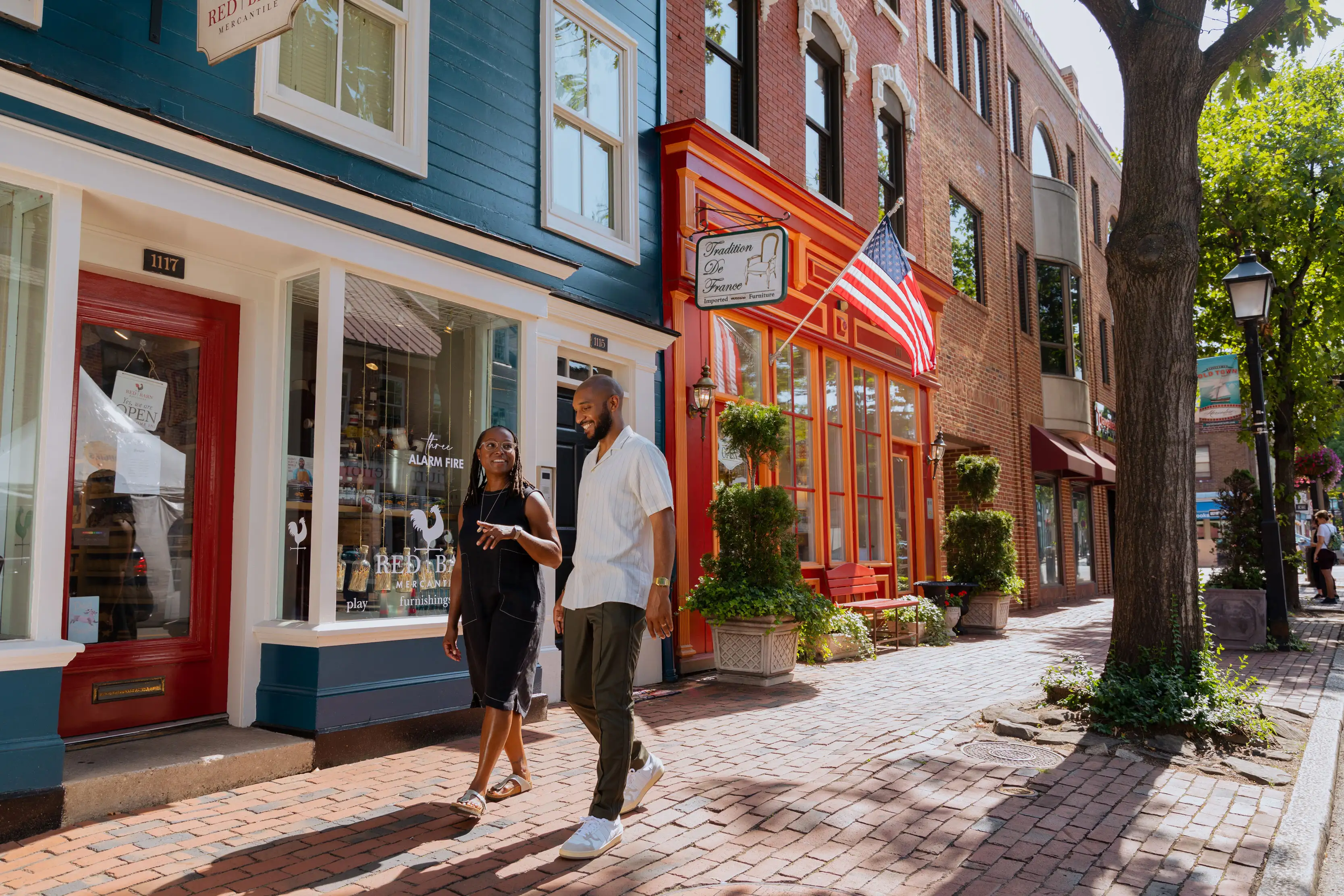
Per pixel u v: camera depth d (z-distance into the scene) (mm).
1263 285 10898
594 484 3967
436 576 5871
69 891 3211
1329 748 5480
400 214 5664
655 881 3410
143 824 3941
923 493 13398
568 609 3938
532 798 4402
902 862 3697
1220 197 16875
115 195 4242
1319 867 3830
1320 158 16094
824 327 11031
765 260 8180
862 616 10477
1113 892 3424
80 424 4695
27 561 3922
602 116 8078
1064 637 11992
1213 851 3852
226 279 5270
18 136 3891
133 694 4832
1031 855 3793
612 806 3750
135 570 4879
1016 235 18375
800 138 10883
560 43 7637
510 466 4340
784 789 4641
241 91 5070
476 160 6617
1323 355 17172
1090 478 21234
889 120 13586
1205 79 6570
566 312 7254
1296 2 6414
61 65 4281
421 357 5859
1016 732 5844
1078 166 22438
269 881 3334
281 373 5441
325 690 5008
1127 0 6762
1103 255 24172
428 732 5547
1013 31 18938
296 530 5281
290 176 5020
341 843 3754
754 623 7828
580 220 7625
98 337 4812
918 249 13805
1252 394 11062
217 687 5207
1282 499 15992
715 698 7281
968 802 4496
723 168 9109
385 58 6125
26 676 3805
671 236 8641
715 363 9117
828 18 11555
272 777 4688
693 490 8656
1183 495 6316
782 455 10156
